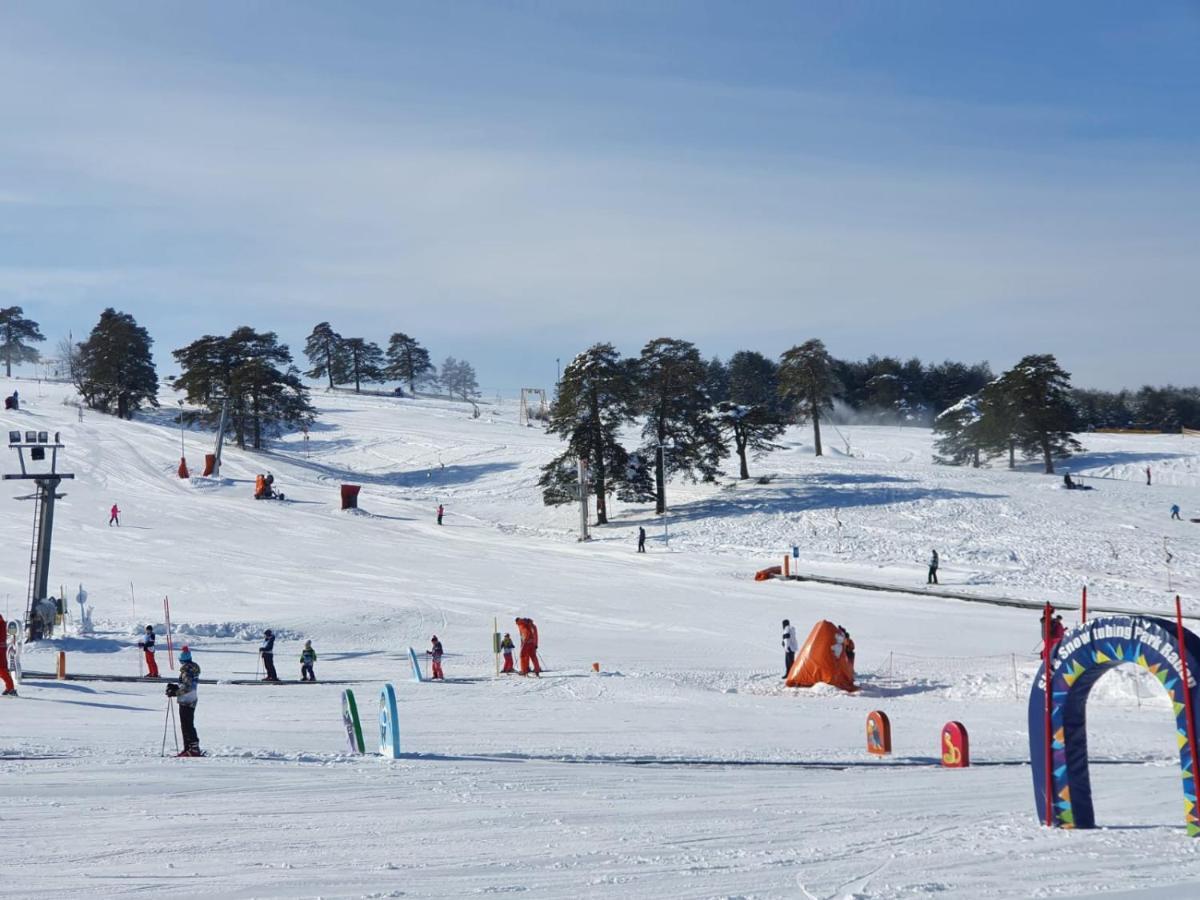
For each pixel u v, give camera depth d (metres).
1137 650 9.06
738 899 7.25
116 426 106.75
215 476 86.50
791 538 63.38
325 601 44.34
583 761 16.02
